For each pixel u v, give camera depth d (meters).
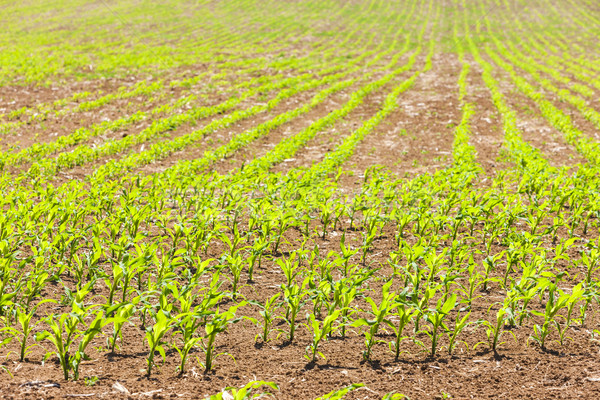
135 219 6.94
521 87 21.64
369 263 6.90
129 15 46.62
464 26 48.34
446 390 4.07
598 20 50.25
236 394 3.39
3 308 4.89
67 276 6.12
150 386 3.97
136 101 18.45
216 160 12.24
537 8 56.50
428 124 16.30
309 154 12.85
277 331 5.09
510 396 3.98
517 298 4.89
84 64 24.48
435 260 5.58
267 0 57.75
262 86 21.45
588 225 8.23
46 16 44.97
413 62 30.75
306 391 4.02
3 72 21.27
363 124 15.28
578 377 4.23
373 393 4.00
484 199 7.53
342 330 5.05
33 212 6.80
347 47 37.22
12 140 13.52
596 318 5.37
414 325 5.24
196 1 55.78
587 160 12.11
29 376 3.99
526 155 10.62
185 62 27.09
